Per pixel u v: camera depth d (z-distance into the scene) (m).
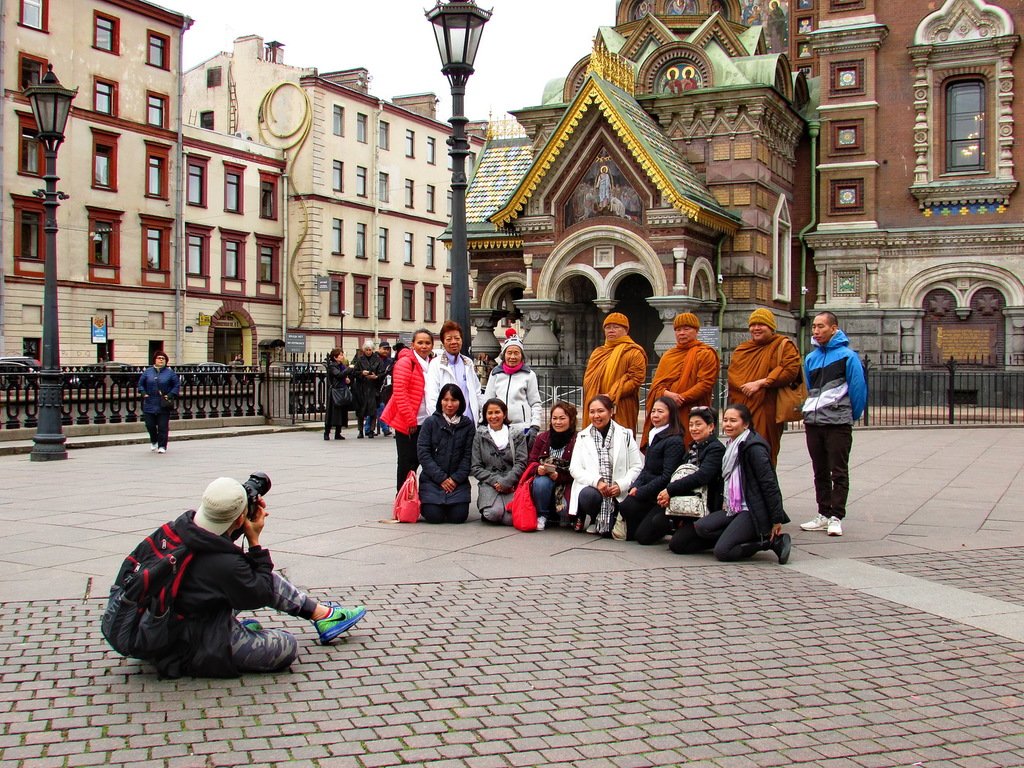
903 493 13.84
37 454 17.53
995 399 29.81
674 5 34.19
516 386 12.16
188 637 5.98
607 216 27.73
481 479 11.09
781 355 10.75
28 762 4.82
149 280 49.16
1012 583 8.63
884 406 31.12
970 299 30.53
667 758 4.95
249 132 58.91
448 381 11.86
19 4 42.94
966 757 5.01
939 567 9.24
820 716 5.52
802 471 16.41
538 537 10.38
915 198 31.06
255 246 55.75
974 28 30.22
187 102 61.75
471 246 31.52
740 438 9.44
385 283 63.84
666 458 9.95
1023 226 29.47
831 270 32.12
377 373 22.80
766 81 30.20
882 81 31.50
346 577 8.55
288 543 9.95
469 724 5.35
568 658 6.46
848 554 9.80
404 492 11.08
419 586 8.28
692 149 30.48
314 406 26.62
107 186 46.97
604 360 11.77
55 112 17.80
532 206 28.75
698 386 11.16
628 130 26.81
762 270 30.30
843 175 31.86
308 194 56.84
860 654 6.63
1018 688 6.02
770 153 30.94
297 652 6.32
